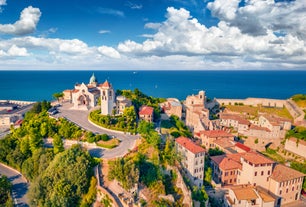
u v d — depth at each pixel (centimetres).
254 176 8800
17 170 9706
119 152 8481
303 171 10481
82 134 9831
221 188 8762
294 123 15500
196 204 7550
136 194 6794
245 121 15125
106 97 11475
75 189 7075
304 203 9138
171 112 15062
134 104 13575
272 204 7938
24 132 10256
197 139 13162
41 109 12975
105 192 6662
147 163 7681
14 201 7719
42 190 7294
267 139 13838
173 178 7850
